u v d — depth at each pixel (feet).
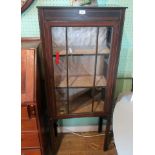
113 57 3.88
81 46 4.00
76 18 3.42
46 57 3.77
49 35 3.55
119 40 3.72
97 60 4.23
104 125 5.94
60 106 4.60
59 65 4.12
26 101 3.47
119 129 3.88
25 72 3.53
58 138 5.81
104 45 4.04
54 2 4.33
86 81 4.38
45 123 5.01
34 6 4.33
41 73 4.30
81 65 4.31
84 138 5.81
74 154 5.22
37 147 4.17
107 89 4.28
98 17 3.45
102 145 5.53
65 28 3.68
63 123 5.87
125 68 5.15
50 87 4.10
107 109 4.57
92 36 3.90
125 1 4.40
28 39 4.50
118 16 3.49
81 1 4.04
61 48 3.94
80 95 4.71
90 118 5.84
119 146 3.66
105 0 4.35
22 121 3.73
